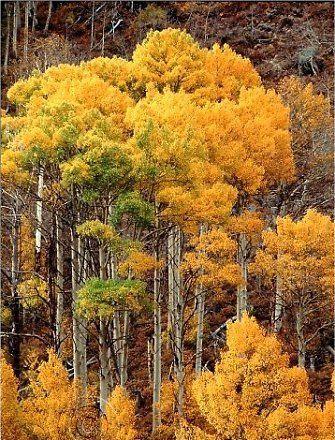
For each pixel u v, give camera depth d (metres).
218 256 17.03
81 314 13.65
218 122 18.89
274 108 22.17
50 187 17.39
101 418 14.52
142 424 18.44
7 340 20.69
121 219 14.80
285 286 18.81
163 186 15.10
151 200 15.59
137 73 23.19
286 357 12.97
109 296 12.60
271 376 12.69
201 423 16.97
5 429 13.80
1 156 14.47
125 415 14.17
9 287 21.89
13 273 19.42
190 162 14.90
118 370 17.47
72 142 14.02
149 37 23.81
